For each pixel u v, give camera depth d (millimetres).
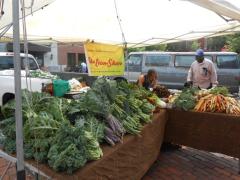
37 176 2414
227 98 4402
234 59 11117
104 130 2707
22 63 7582
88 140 2338
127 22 5152
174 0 4227
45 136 2379
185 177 4027
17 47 1822
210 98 4418
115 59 4770
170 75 12383
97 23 5160
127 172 2891
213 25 5203
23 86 6766
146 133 3498
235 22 4957
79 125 2402
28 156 2291
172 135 4652
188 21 5078
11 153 2471
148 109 3848
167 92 5438
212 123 4230
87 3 4516
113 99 3291
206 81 6453
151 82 6105
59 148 2164
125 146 2814
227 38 25297
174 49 29781
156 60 12656
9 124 2635
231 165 4492
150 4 4547
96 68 4391
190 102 4480
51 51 21562
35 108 2711
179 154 4922
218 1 2982
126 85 4113
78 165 2078
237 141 4074
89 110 2844
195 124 4387
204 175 4109
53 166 2094
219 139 4207
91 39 5656
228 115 4109
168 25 5293
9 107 2781
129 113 3361
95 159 2311
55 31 5195
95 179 2252
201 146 4379
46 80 7141
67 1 4379
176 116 4570
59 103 2811
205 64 6398
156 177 3992
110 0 4512
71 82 6133
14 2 1778
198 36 5887
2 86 7828
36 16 4715
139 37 5816
